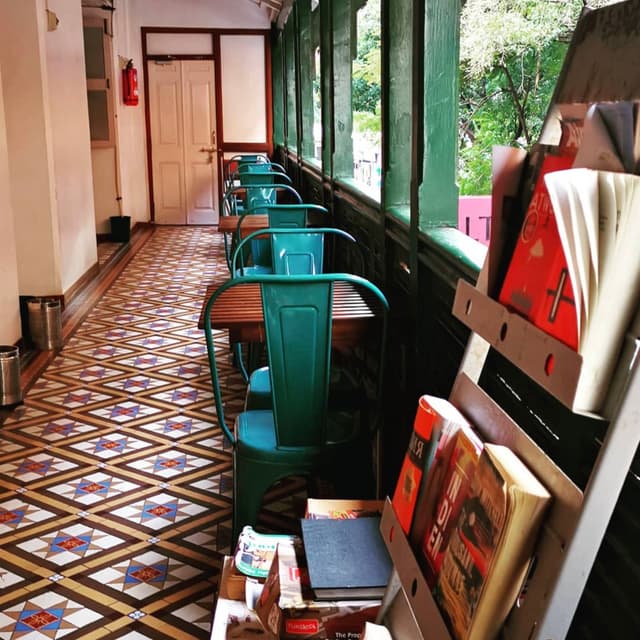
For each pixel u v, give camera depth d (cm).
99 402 451
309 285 251
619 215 95
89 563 288
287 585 183
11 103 602
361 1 500
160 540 304
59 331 557
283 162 998
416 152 283
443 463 136
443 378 261
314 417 260
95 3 930
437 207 284
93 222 795
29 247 629
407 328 299
